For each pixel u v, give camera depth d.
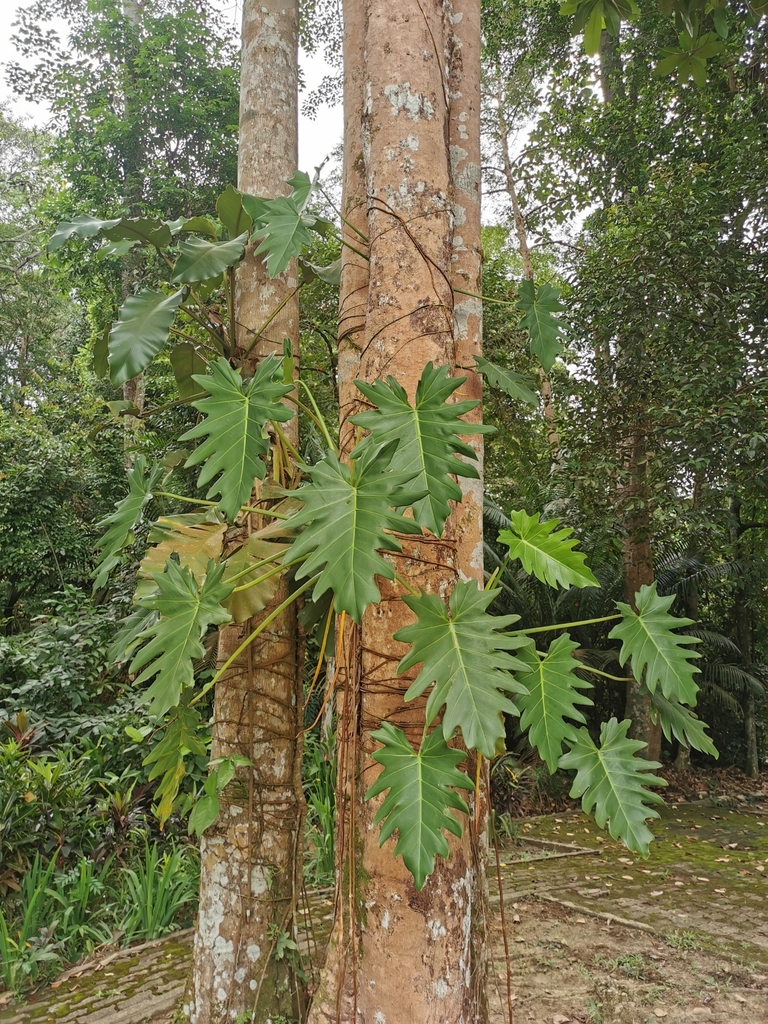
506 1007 2.95
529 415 6.88
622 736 1.67
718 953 3.56
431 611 1.39
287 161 2.99
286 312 2.79
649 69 8.37
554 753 1.62
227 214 2.64
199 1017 2.37
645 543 8.02
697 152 8.03
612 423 6.70
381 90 1.72
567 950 3.59
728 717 9.10
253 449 1.48
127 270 10.40
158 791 2.28
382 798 1.48
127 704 5.50
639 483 6.89
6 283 14.73
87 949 3.46
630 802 1.56
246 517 2.40
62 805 4.08
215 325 2.78
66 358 13.66
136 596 2.32
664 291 6.46
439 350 1.57
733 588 7.86
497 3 9.20
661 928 3.92
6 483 8.55
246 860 2.42
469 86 2.29
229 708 2.52
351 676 1.58
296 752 2.57
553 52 9.59
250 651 2.51
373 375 1.59
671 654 1.72
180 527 2.39
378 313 1.61
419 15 1.75
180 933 3.68
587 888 4.67
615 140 8.39
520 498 8.12
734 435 5.83
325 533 1.25
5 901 3.63
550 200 9.79
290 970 2.42
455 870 1.48
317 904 4.11
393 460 1.32
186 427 7.16
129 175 10.59
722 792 7.96
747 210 6.66
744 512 8.45
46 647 5.73
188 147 10.92
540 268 12.48
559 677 1.66
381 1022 1.42
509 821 6.22
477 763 1.59
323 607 2.31
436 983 1.41
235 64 11.12
